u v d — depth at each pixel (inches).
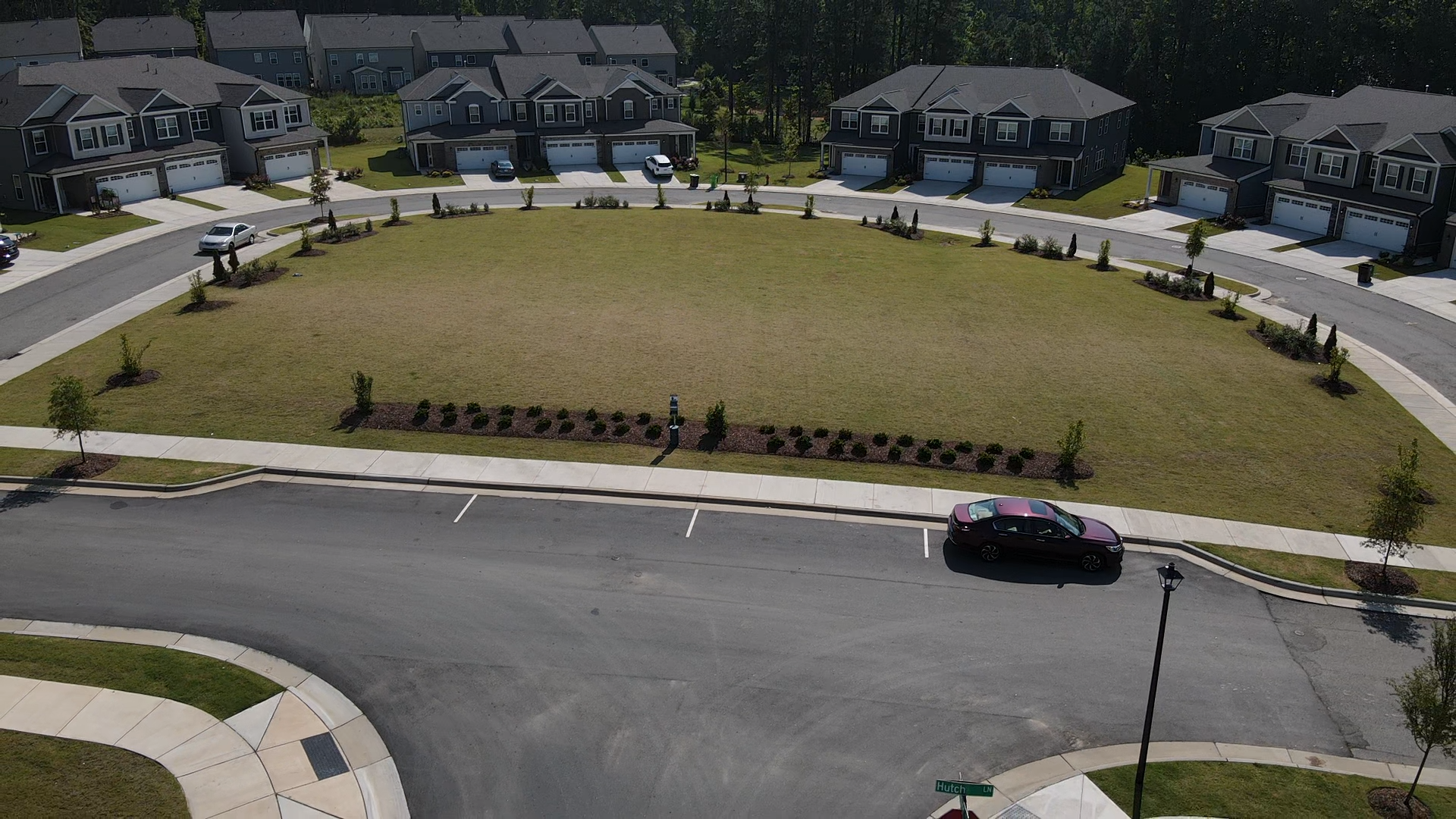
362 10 5821.9
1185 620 917.8
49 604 899.4
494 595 928.9
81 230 2372.0
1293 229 2635.3
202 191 2856.8
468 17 4726.9
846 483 1163.3
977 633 886.4
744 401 1385.3
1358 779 727.1
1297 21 3698.3
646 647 856.3
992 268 2233.0
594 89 3481.8
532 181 3208.7
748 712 778.8
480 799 690.2
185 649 838.5
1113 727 773.3
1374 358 1702.8
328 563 980.6
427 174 3218.5
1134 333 1769.2
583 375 1465.3
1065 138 3147.1
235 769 706.8
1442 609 951.6
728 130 3973.9
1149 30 4025.6
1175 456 1264.8
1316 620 927.0
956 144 3262.8
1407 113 2500.0
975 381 1491.1
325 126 3673.7
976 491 1152.2
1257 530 1085.1
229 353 1546.5
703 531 1057.5
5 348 1582.2
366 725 757.3
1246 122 2787.9
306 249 2214.6
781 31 4133.9
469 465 1191.6
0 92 2586.1
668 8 6018.7
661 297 1903.3
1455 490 1209.4
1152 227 2701.8
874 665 838.5
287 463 1190.3
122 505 1094.4
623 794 696.4
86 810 660.7
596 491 1135.6
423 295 1878.7
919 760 733.9
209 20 4527.6
